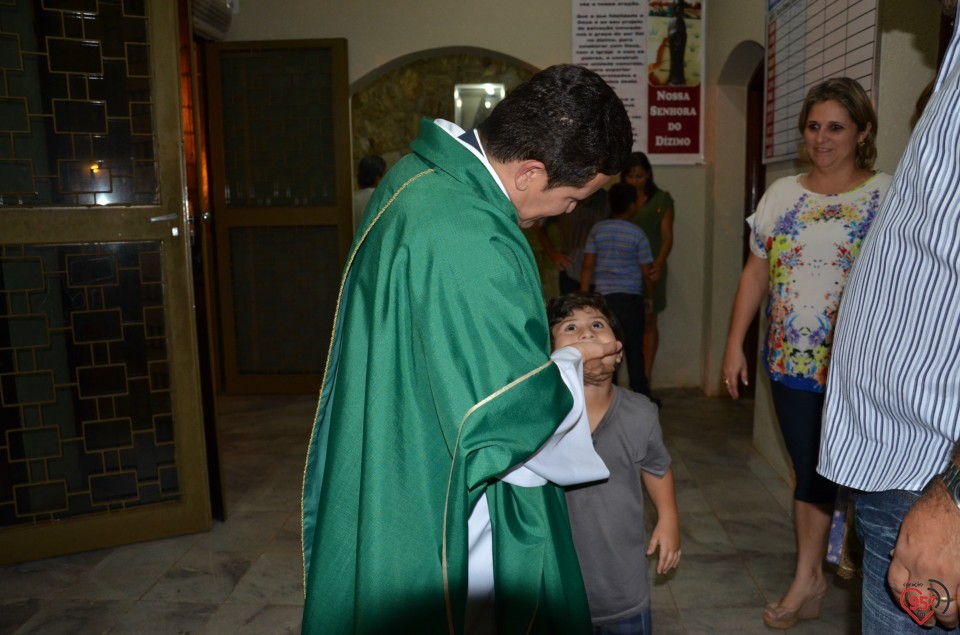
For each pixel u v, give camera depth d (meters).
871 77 2.48
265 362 5.47
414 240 1.13
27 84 2.81
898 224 1.02
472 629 1.26
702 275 5.25
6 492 2.88
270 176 5.26
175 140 2.87
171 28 2.83
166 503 3.03
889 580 0.99
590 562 1.55
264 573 2.71
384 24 5.10
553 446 1.20
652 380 5.39
